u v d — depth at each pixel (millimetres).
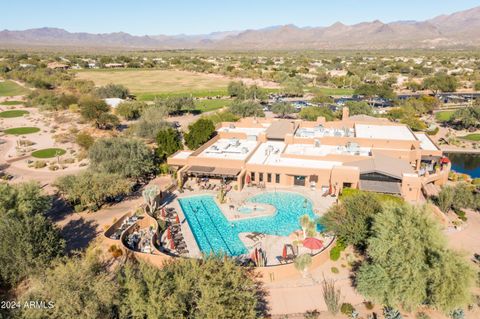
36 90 167250
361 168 61438
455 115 111875
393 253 35750
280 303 37250
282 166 64688
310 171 63438
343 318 34969
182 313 29906
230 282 32406
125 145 70938
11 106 148375
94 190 57094
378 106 149250
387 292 34531
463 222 53250
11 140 101812
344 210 46469
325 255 44031
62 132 110062
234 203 59719
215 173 64750
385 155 67750
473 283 34406
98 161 68312
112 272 41250
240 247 46969
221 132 84625
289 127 84625
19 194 49812
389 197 52438
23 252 39094
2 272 38281
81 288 30406
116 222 51750
